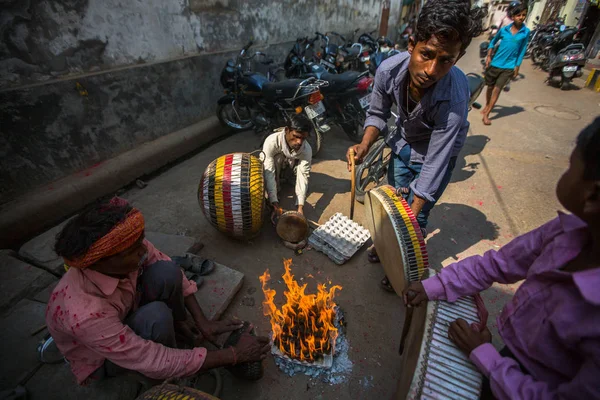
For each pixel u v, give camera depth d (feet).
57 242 3.63
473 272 4.00
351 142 15.62
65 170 10.43
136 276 4.65
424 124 6.11
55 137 9.97
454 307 4.17
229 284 7.41
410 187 6.40
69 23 9.70
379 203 6.23
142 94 12.29
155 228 9.63
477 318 4.03
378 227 6.75
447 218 10.28
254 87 13.85
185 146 14.17
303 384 5.81
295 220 8.51
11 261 7.81
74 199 10.37
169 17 12.69
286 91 12.63
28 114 9.22
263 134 15.66
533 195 11.46
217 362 4.52
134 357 3.95
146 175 12.53
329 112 14.29
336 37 26.68
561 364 2.80
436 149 5.80
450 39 4.53
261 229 9.54
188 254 8.08
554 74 24.93
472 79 14.10
